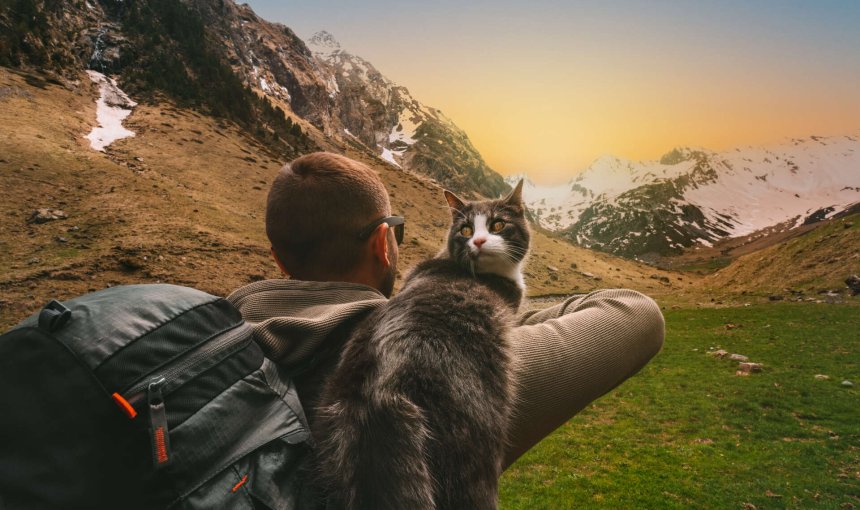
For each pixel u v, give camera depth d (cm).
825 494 1217
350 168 183
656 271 14425
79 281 3456
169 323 116
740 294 6384
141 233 4375
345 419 113
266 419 118
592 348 163
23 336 111
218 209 5822
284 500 108
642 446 1688
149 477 97
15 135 5609
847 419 1809
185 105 9638
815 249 6353
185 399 106
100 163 5725
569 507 1229
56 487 96
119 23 11075
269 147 10094
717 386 2395
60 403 101
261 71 17512
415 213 10388
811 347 3047
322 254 177
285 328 140
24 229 4047
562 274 9988
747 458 1495
